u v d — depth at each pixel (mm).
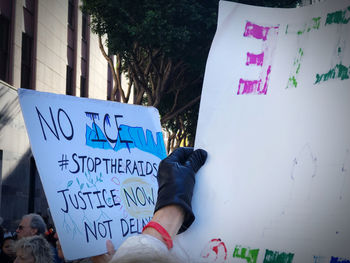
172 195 966
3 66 12969
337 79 903
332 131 885
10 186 12758
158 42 12109
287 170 926
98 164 2307
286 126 957
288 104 963
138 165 2465
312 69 950
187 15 11984
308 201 885
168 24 12016
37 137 2139
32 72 14516
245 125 1008
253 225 950
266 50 1029
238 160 997
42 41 15102
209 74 1065
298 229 885
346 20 916
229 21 1074
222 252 968
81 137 2287
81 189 2191
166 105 18422
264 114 995
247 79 1034
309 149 908
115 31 12711
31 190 14289
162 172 1020
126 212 2311
